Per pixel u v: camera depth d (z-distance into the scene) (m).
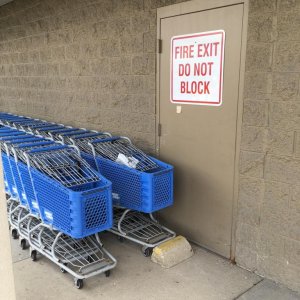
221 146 3.53
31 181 3.36
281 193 3.12
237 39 3.23
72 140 4.14
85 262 3.46
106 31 4.60
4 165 3.81
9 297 1.85
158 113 4.11
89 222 3.05
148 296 3.12
